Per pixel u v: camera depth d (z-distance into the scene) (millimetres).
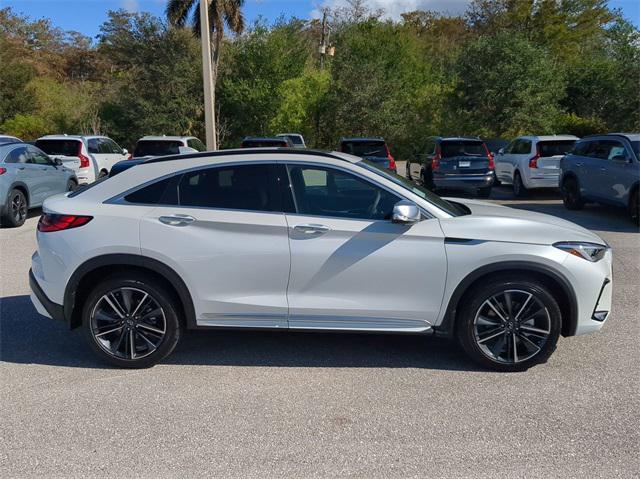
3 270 8039
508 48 29203
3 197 11203
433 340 5395
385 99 33750
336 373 4672
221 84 35406
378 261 4504
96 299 4668
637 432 3736
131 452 3520
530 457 3453
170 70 34594
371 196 4660
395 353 5090
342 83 34031
